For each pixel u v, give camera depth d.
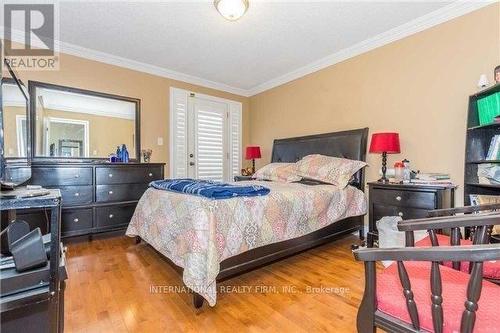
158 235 2.11
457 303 0.86
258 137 4.84
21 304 0.91
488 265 1.20
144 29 2.81
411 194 2.29
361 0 2.33
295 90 4.08
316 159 3.15
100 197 2.99
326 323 1.48
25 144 1.64
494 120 1.89
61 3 2.35
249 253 1.88
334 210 2.56
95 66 3.40
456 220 1.13
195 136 4.35
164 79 4.02
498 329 0.75
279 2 2.34
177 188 2.16
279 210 2.05
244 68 3.92
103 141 3.44
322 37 2.99
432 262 0.79
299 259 2.46
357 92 3.26
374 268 0.95
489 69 2.24
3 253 1.12
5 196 0.92
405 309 0.89
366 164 2.95
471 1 2.32
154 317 1.54
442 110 2.54
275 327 1.45
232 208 1.77
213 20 2.63
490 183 1.99
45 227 2.44
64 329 1.42
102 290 1.85
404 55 2.81
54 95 3.12
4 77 1.33
